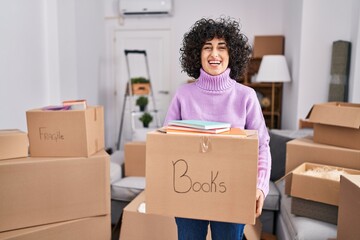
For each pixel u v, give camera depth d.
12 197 1.43
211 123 0.98
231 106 1.08
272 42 4.09
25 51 2.58
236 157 0.90
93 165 1.56
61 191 1.52
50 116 1.51
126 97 4.71
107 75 4.71
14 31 2.42
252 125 1.09
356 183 1.08
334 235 1.42
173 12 4.46
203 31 1.10
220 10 4.37
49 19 2.95
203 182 0.92
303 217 1.60
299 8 3.17
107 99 4.75
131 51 4.25
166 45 4.57
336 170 1.61
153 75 4.66
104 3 4.58
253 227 1.90
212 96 1.09
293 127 3.40
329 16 2.98
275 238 2.05
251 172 0.89
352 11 2.87
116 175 2.42
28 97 2.64
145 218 1.75
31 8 2.67
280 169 2.35
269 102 4.26
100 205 1.60
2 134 1.49
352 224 1.08
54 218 1.52
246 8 4.31
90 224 1.60
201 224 1.11
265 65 3.52
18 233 1.42
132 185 2.28
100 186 1.59
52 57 2.99
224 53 1.10
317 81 3.09
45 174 1.48
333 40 2.99
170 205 0.95
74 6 3.26
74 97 3.32
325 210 1.53
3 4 2.26
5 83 2.30
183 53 1.25
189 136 0.92
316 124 1.79
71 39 3.23
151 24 4.55
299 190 1.57
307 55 3.09
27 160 1.47
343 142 1.66
